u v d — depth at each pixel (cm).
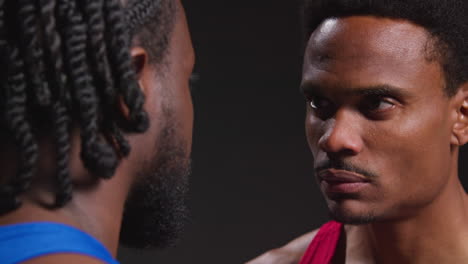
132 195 62
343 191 95
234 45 420
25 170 51
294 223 404
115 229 58
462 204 106
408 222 102
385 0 93
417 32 93
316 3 100
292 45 417
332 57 94
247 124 416
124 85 53
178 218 67
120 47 53
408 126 93
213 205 408
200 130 415
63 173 52
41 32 52
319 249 120
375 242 110
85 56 53
